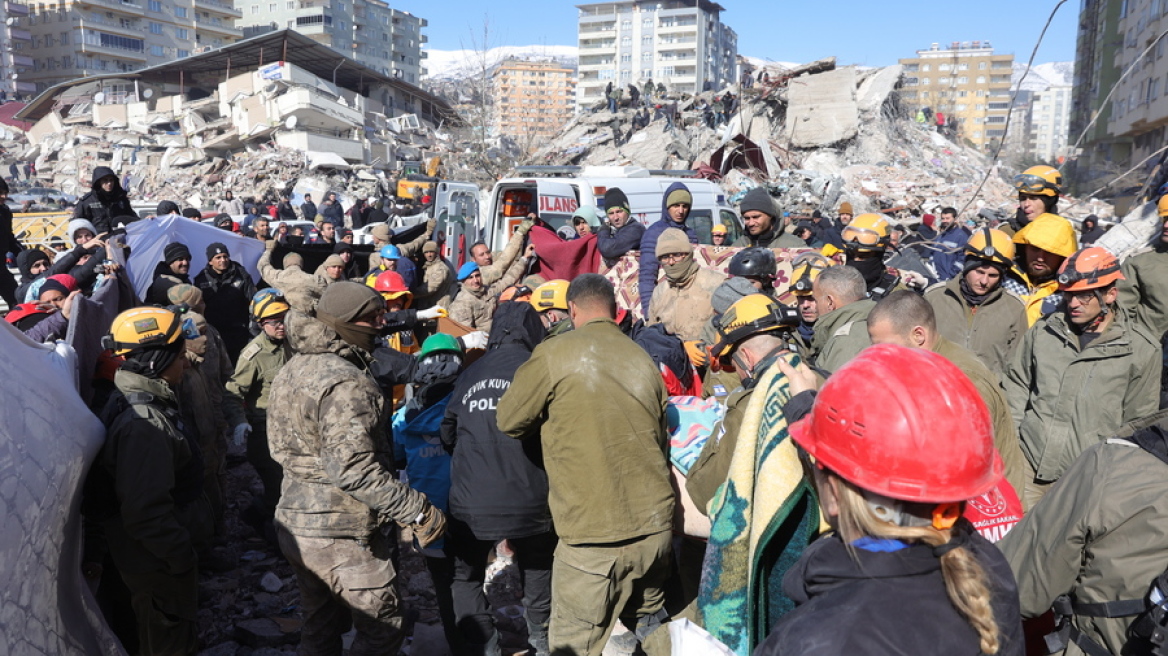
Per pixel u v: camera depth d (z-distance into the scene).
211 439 5.03
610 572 3.12
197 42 120.62
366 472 3.08
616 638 3.73
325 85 60.34
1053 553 2.25
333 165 50.88
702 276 5.15
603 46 171.38
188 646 3.46
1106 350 3.74
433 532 3.25
